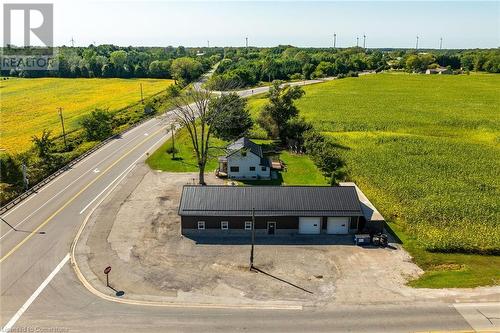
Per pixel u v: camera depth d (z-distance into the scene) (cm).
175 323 2992
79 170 6512
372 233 4272
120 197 5359
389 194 5369
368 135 8588
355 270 3716
